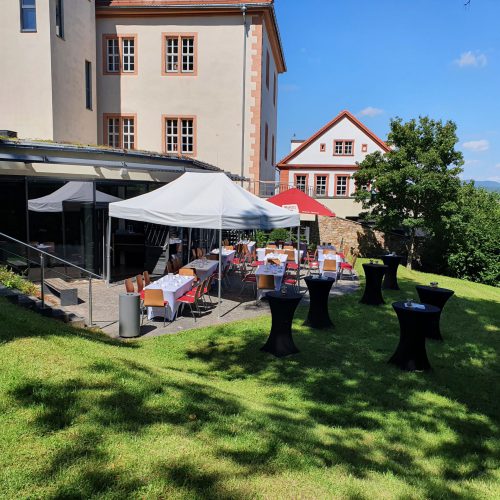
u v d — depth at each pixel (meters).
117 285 12.86
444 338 9.30
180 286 9.62
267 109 26.16
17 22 14.92
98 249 13.48
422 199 20.48
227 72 21.64
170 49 21.92
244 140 21.89
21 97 15.16
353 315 10.55
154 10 21.14
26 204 11.86
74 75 17.05
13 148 10.45
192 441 3.89
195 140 22.05
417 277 18.41
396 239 23.62
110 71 21.86
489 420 5.68
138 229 15.48
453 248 22.41
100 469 3.30
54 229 12.43
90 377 4.80
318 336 8.79
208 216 9.94
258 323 9.34
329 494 3.50
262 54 22.02
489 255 21.98
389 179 20.08
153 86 21.86
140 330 8.55
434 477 4.25
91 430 3.79
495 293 18.14
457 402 6.16
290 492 3.41
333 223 23.78
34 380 4.48
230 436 4.14
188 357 7.36
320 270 15.30
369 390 6.36
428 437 5.12
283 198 17.00
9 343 5.32
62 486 3.07
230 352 7.68
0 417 3.79
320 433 4.80
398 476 4.13
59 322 7.81
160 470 3.39
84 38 18.08
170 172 14.97
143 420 4.12
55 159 11.08
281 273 11.66
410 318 7.14
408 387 6.55
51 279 10.08
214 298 11.84
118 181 13.90
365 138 38.22
